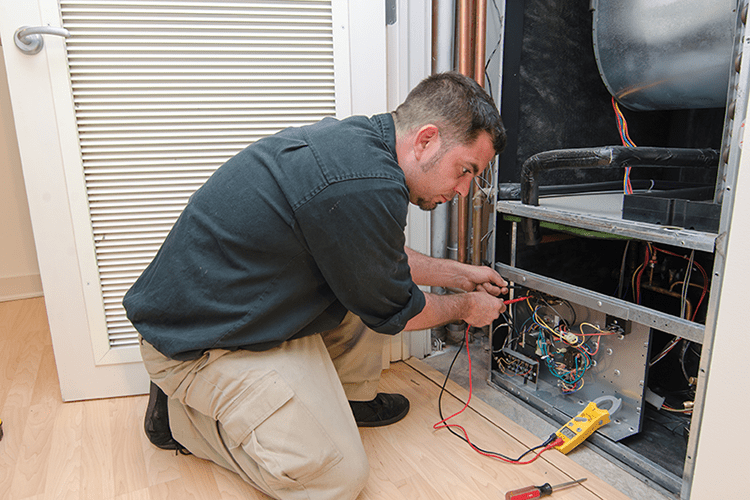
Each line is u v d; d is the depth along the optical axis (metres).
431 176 0.98
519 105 1.42
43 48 1.24
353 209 0.86
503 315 1.51
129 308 1.05
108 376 1.45
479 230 1.66
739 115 0.79
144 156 1.36
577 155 1.14
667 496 1.03
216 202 0.96
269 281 0.96
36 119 1.27
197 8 1.31
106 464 1.16
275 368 0.98
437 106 0.94
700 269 1.22
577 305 1.31
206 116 1.38
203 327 0.99
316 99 1.44
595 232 1.18
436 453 1.18
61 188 1.32
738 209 0.79
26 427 1.31
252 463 1.00
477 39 1.56
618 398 1.24
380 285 0.96
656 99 1.36
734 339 0.82
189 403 1.05
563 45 1.46
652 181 1.52
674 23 1.16
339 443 0.98
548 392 1.40
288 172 0.90
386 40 1.49
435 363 1.67
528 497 1.01
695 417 0.93
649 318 1.03
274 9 1.36
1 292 2.23
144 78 1.31
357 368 1.29
